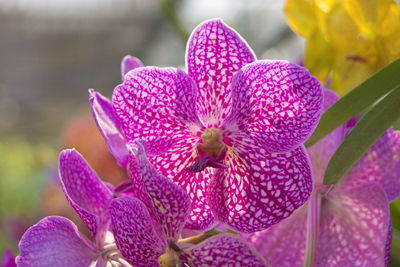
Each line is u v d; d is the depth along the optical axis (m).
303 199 0.30
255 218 0.31
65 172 0.32
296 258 0.33
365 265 0.33
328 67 0.39
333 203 0.34
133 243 0.30
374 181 0.34
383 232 0.33
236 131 0.31
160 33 3.71
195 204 0.32
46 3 4.20
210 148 0.32
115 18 4.12
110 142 0.32
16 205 1.81
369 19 0.37
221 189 0.31
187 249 0.30
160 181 0.29
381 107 0.31
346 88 0.38
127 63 0.35
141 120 0.31
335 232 0.34
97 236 0.32
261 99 0.30
